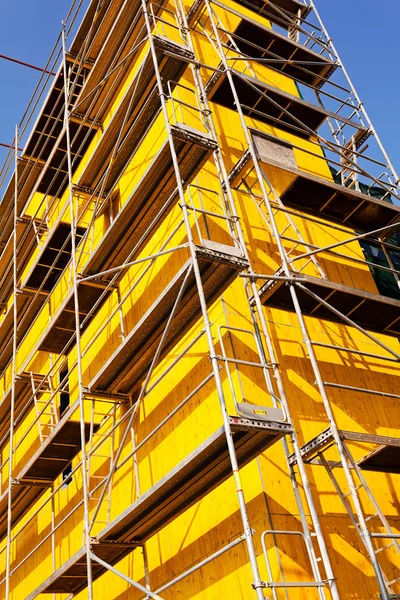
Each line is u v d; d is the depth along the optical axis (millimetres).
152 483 10148
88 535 9008
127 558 10422
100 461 12055
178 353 10273
